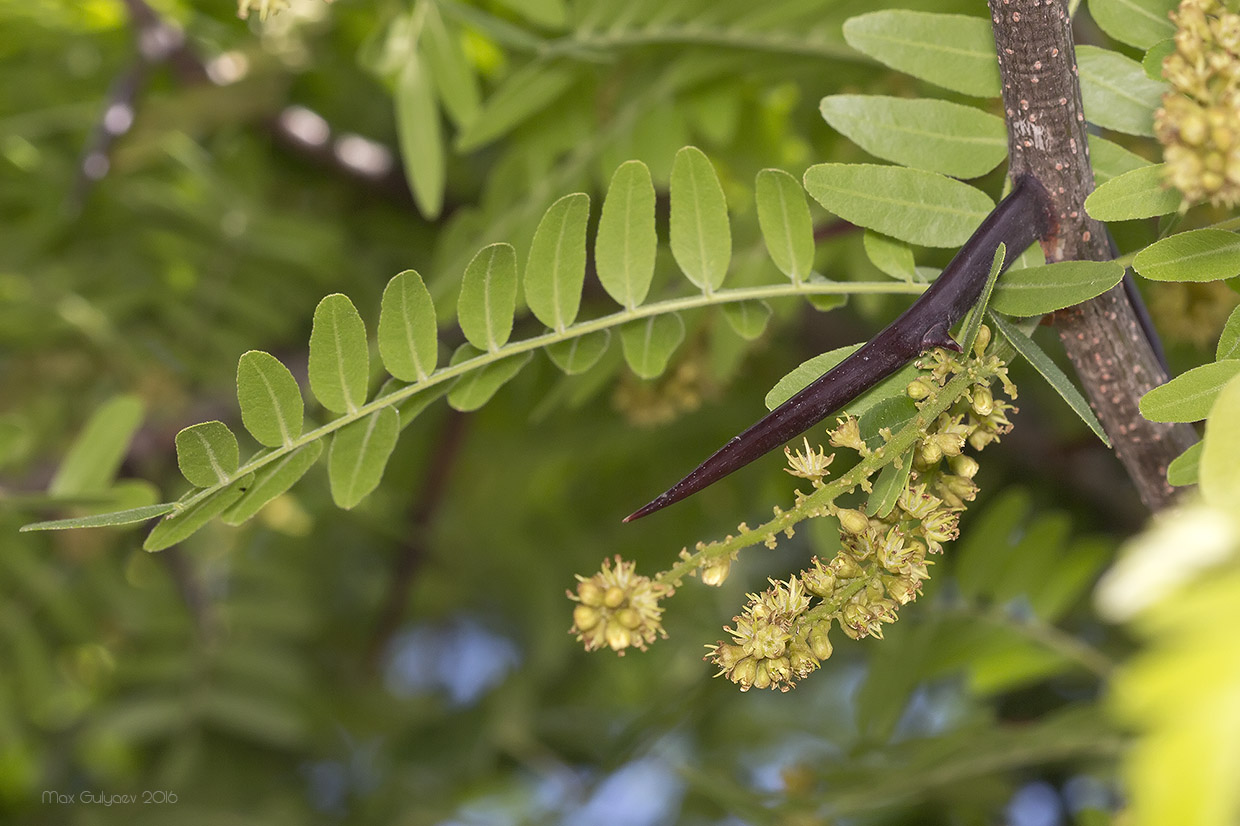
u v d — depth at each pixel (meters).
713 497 1.21
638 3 0.76
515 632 1.45
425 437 1.35
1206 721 0.30
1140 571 0.34
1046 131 0.60
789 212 0.63
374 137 1.28
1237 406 0.54
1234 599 0.32
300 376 1.08
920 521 0.60
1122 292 0.62
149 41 0.98
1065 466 1.05
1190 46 0.57
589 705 1.38
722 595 1.23
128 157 1.01
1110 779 0.90
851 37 0.63
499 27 0.77
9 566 1.10
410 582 1.34
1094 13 0.63
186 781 1.16
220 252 1.10
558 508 1.28
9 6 0.98
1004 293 0.60
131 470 1.04
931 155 0.63
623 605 0.60
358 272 1.20
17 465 1.06
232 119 1.04
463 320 0.63
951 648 0.78
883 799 0.75
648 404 0.78
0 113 1.06
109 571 1.16
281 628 1.21
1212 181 0.57
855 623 0.60
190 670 1.16
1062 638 0.77
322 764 1.28
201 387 1.14
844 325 1.09
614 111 0.80
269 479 0.62
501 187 0.81
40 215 1.08
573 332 0.63
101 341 1.07
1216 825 0.29
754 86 0.80
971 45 0.63
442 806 1.24
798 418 0.59
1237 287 0.61
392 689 1.42
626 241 0.63
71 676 1.22
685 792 1.13
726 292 0.63
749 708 1.37
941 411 0.59
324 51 1.13
